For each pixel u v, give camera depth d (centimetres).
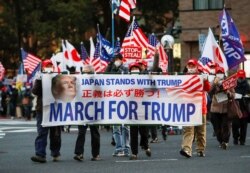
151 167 1461
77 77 1639
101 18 5719
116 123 1655
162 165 1499
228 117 1917
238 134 2103
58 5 5078
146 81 1673
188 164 1514
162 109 1677
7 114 4534
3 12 5462
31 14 5266
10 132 2889
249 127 3123
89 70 1652
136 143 1639
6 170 1433
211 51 2348
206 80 1680
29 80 3491
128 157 1703
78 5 5069
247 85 2095
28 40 5506
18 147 2069
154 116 1675
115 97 1661
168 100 1675
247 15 4469
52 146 1617
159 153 1803
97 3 5456
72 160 1633
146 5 5672
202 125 1695
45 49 5488
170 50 3450
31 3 5378
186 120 1673
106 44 2777
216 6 4631
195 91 1675
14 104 4347
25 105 3978
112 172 1378
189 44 4728
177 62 5384
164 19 5806
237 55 2023
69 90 1628
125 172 1375
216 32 4553
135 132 1645
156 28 5825
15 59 5719
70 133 2769
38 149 1580
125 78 1667
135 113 1667
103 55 2750
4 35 5503
